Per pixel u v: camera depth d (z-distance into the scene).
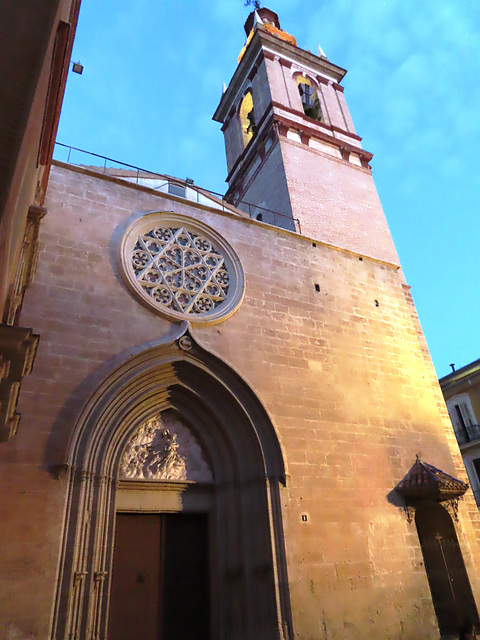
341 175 21.66
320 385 13.57
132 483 10.52
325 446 12.60
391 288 17.77
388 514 12.67
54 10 4.08
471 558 13.13
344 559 11.29
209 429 11.98
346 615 10.62
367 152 23.45
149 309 11.93
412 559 12.38
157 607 10.09
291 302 14.64
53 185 12.20
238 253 14.61
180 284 13.12
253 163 22.97
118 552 10.15
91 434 9.62
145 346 11.19
